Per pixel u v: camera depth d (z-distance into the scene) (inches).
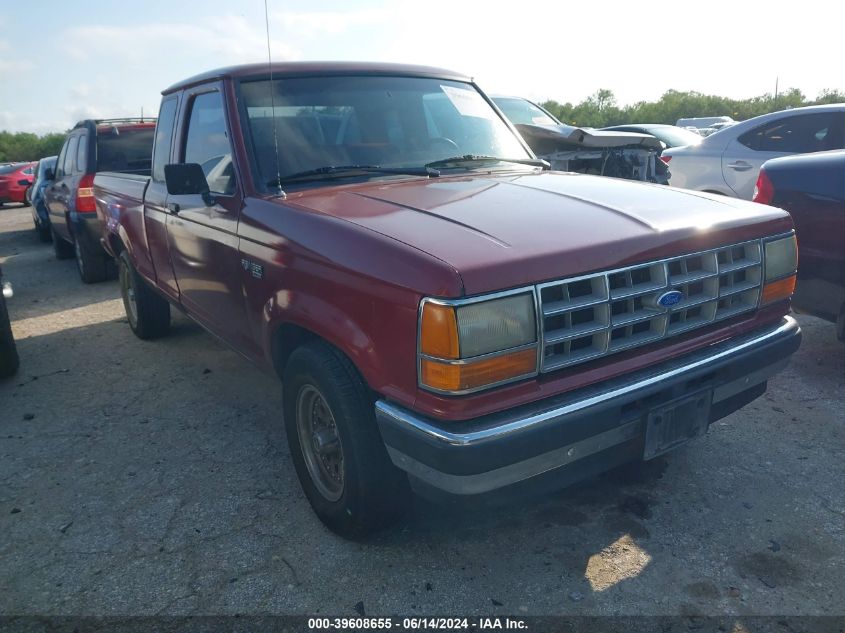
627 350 98.0
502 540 112.8
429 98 153.2
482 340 84.8
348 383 102.1
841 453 136.1
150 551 114.1
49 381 196.1
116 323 256.1
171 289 176.6
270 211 118.3
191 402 177.0
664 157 340.2
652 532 113.2
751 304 112.5
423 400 88.4
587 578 103.0
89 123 327.3
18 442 156.8
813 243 167.0
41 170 500.4
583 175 142.7
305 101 139.6
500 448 85.7
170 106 172.4
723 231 105.9
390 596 101.0
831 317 168.1
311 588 103.4
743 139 309.7
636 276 97.5
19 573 109.6
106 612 100.0
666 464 133.8
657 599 98.0
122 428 162.6
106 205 230.8
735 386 109.3
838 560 104.7
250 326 132.2
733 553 107.2
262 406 173.0
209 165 145.2
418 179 132.6
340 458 111.7
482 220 100.5
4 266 407.8
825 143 283.9
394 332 90.7
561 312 90.0
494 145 154.6
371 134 140.7
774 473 129.6
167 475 139.3
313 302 106.0
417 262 87.7
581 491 125.8
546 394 90.6
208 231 140.7
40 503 130.3
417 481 97.2
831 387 166.6
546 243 92.0
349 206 112.1
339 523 111.7
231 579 106.2
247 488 133.1
